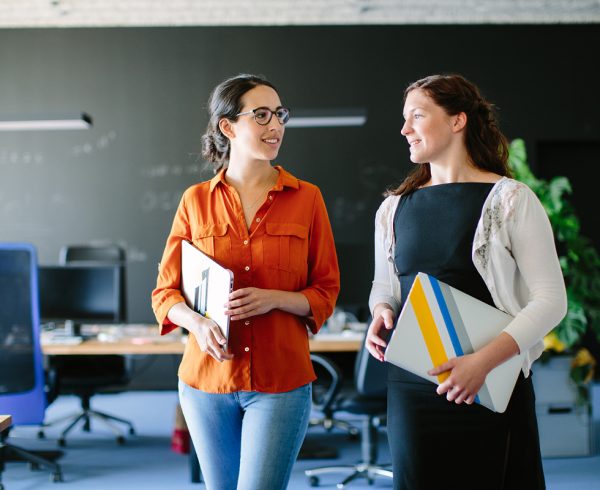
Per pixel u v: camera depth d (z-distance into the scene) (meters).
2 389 3.43
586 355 4.16
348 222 6.52
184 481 3.63
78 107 6.47
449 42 6.55
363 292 4.44
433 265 1.56
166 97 6.49
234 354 1.69
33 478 3.70
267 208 1.76
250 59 6.53
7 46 6.46
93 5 6.32
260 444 1.66
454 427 1.51
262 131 1.72
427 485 1.53
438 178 1.63
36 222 6.41
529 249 1.48
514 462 1.50
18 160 6.41
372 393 3.36
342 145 6.52
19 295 3.43
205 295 1.69
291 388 1.69
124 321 4.49
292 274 1.75
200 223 1.77
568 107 6.55
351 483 3.58
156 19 6.50
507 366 1.45
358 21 6.56
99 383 4.39
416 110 1.58
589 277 4.45
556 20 6.56
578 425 4.09
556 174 6.80
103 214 6.44
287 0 6.34
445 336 1.47
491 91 6.55
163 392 6.31
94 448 4.33
